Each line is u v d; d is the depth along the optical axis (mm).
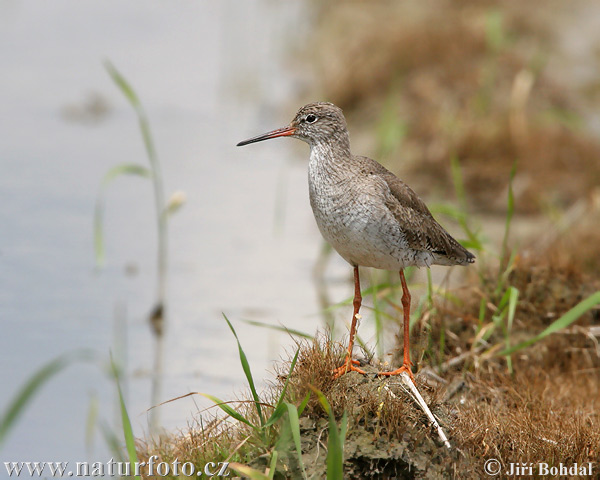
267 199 18172
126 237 16062
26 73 24891
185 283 14492
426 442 8336
